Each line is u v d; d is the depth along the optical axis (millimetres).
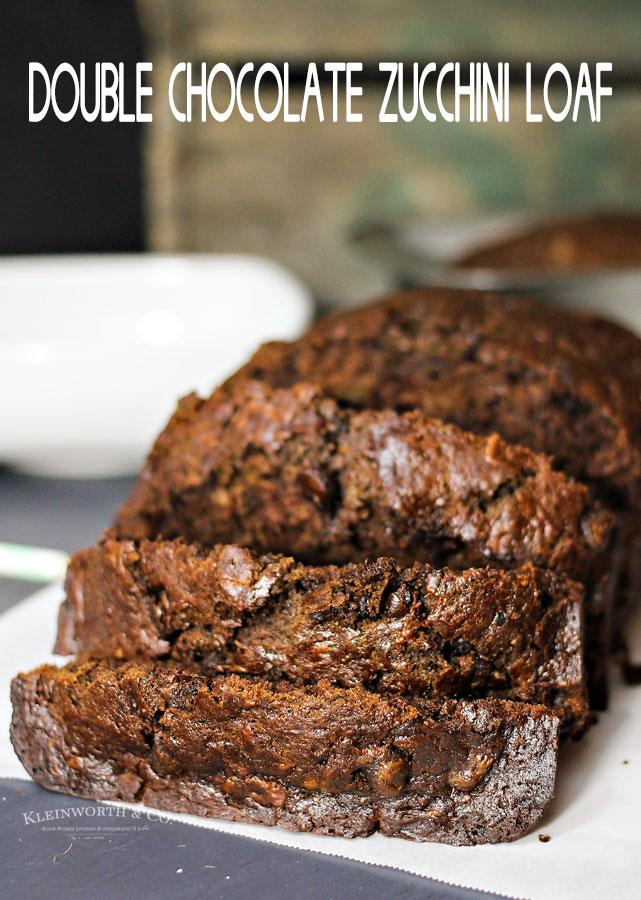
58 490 555
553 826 359
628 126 925
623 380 428
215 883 349
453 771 357
